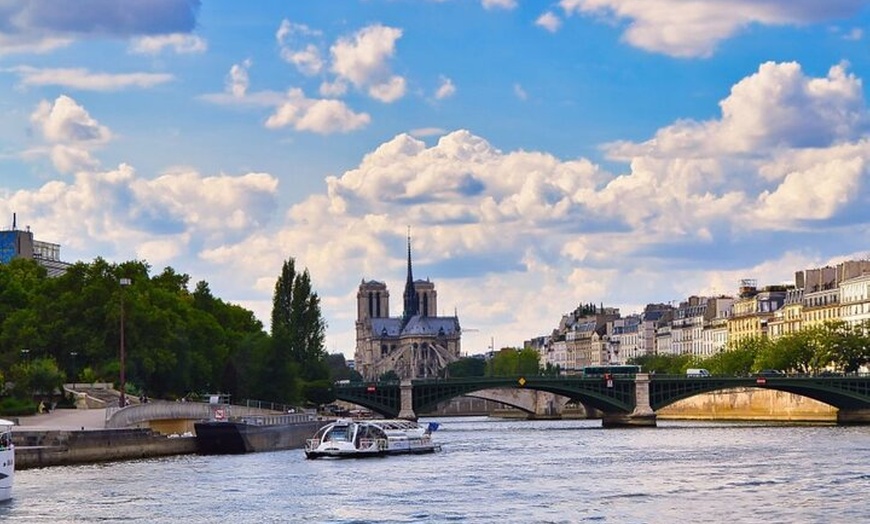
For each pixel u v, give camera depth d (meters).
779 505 141.12
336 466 192.00
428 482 167.38
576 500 147.00
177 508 137.62
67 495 144.75
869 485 159.25
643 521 129.88
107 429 190.62
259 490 154.50
